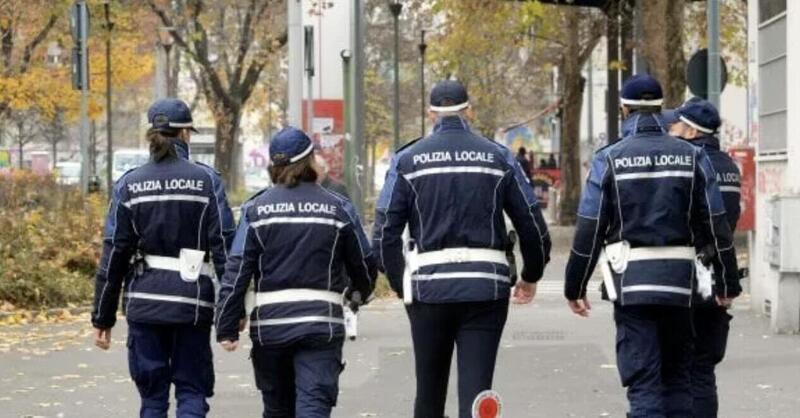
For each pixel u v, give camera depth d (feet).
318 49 136.05
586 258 34.63
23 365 58.13
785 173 67.72
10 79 177.78
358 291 34.78
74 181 185.98
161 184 35.35
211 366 36.58
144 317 35.27
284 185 33.96
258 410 47.16
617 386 51.21
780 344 60.75
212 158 232.32
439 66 159.74
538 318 73.00
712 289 35.12
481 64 197.47
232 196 203.82
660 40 113.60
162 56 201.77
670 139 34.60
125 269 35.96
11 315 73.72
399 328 69.46
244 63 206.08
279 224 33.47
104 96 209.87
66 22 177.47
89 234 86.69
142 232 35.35
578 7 147.64
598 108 317.01
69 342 65.41
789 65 66.49
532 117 256.93
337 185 58.29
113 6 178.40
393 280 33.78
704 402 37.86
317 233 33.53
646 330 34.63
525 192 33.50
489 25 148.46
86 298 79.51
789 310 63.93
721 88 81.00
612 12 134.51
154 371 35.70
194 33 189.47
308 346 33.60
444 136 33.50
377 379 53.72
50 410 47.50
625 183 34.24
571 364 56.49
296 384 33.68
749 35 75.10
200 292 35.53
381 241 33.73
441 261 33.04
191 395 35.94
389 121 291.79
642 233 34.22
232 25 203.62
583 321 71.46
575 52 169.07
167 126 35.70
